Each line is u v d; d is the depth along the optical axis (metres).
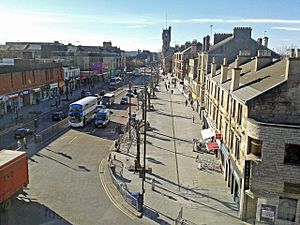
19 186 24.77
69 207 24.42
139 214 23.61
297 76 21.72
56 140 42.56
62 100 76.06
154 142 43.56
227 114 31.62
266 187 21.83
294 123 22.22
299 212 21.59
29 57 97.50
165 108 72.44
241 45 54.34
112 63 147.12
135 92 87.56
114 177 29.25
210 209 24.89
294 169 21.09
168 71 175.62
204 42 65.56
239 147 25.67
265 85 24.89
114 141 43.00
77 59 113.88
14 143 39.94
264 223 22.38
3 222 21.86
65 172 31.28
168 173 32.06
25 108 64.94
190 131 50.50
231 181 28.05
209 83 48.41
